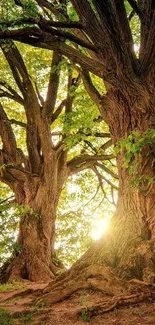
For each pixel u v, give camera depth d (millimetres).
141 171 10219
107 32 9453
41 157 19516
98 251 10203
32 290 10672
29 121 19062
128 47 9664
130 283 8734
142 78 10039
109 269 9242
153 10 10062
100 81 18125
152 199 9984
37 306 9109
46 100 18953
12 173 19375
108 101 11305
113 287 8781
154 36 9695
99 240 10492
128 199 10469
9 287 14062
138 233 9977
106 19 9359
